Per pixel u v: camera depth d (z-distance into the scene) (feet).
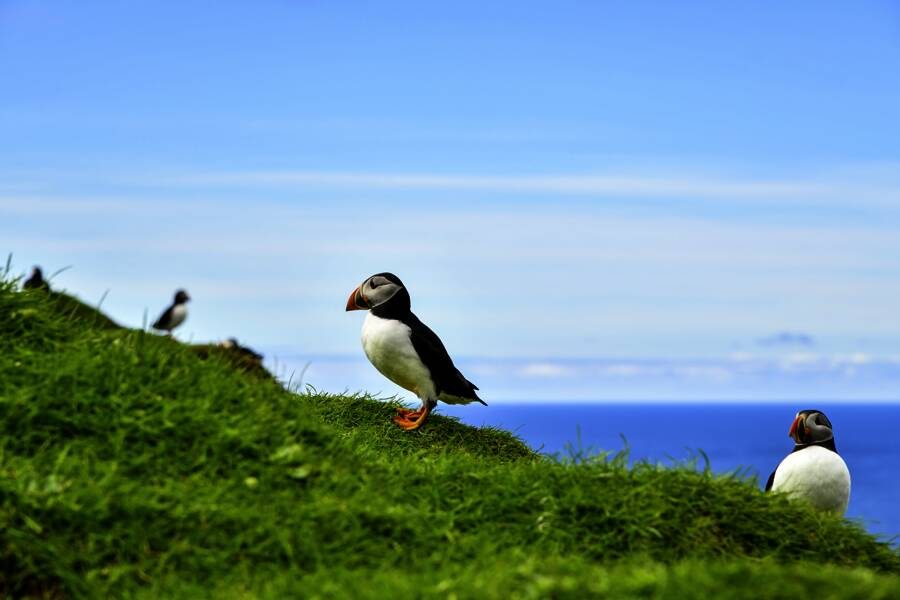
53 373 20.39
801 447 30.25
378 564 17.63
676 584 14.76
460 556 18.11
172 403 20.40
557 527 19.89
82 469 18.22
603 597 14.69
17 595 15.93
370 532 18.53
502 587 15.25
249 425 20.79
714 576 15.16
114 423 19.57
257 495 18.85
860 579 15.65
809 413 30.32
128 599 15.98
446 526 19.36
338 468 20.99
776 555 20.52
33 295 23.62
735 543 20.54
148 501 17.63
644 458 22.49
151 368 21.50
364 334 32.89
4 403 19.43
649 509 20.39
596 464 22.17
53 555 16.31
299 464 20.33
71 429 19.48
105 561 16.72
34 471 17.87
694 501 21.20
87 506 17.16
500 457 32.40
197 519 17.63
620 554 19.39
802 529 21.49
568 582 14.97
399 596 15.20
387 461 23.63
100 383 20.49
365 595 15.29
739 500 21.54
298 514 18.35
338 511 18.69
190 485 18.67
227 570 16.94
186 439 19.89
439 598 15.06
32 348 21.76
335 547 17.81
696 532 20.31
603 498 20.56
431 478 21.63
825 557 20.99
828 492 28.60
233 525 17.71
